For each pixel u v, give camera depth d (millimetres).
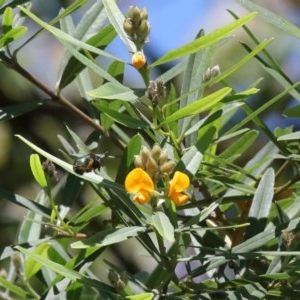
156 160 714
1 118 821
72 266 776
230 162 810
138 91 742
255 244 745
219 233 842
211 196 803
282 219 775
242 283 744
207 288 753
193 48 717
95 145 836
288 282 754
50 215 807
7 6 800
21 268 849
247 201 812
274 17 767
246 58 723
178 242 745
